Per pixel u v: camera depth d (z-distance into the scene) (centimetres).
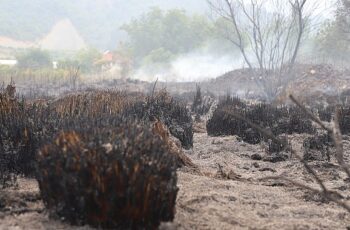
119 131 380
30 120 540
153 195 320
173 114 895
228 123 979
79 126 413
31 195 396
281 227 379
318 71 3303
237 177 582
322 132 1001
